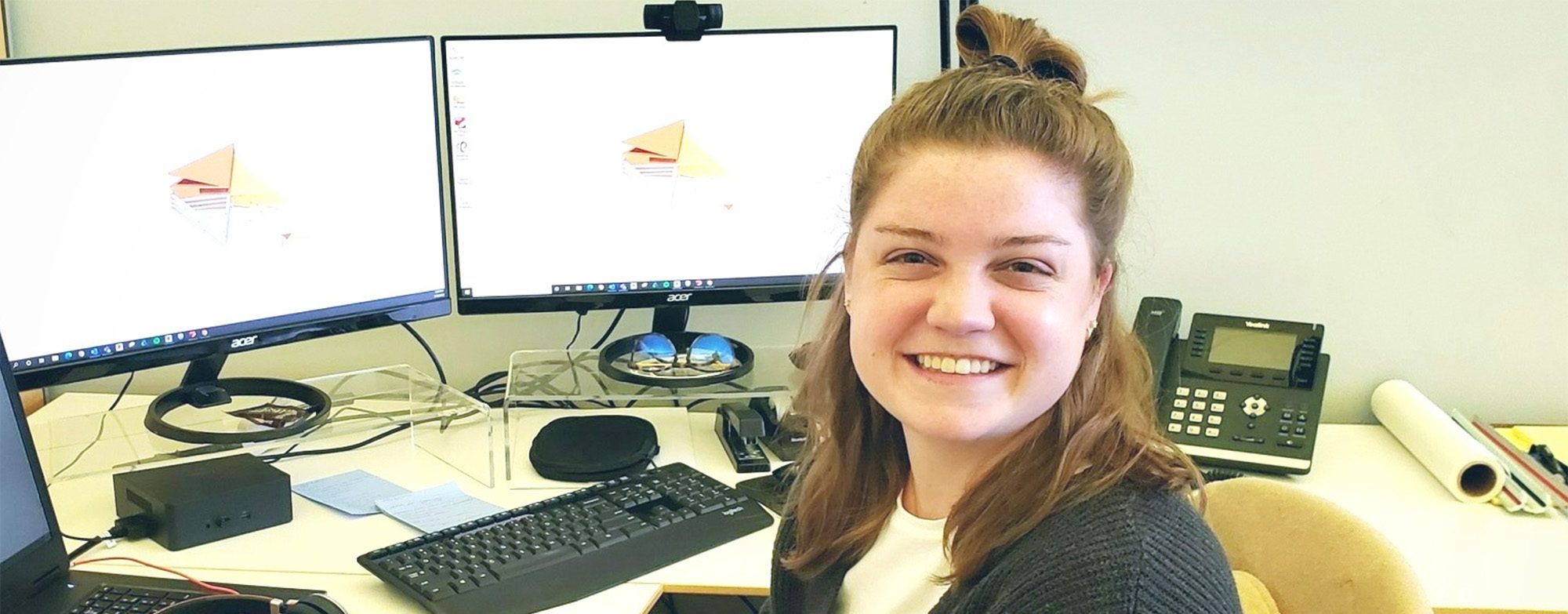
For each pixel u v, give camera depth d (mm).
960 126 878
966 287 860
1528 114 1733
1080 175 878
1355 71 1735
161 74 1429
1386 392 1760
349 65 1534
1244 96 1755
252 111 1487
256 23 1754
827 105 1648
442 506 1449
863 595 1044
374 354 1874
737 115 1640
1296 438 1587
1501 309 1812
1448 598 1281
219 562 1312
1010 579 851
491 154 1613
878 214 900
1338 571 1033
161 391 1851
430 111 1599
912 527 1010
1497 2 1698
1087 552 816
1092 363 927
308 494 1487
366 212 1579
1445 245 1790
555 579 1258
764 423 1644
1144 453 882
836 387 1083
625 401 1652
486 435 1689
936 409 891
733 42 1618
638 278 1672
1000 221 850
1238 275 1821
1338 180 1775
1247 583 1084
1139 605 781
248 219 1504
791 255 1687
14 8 1747
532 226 1640
